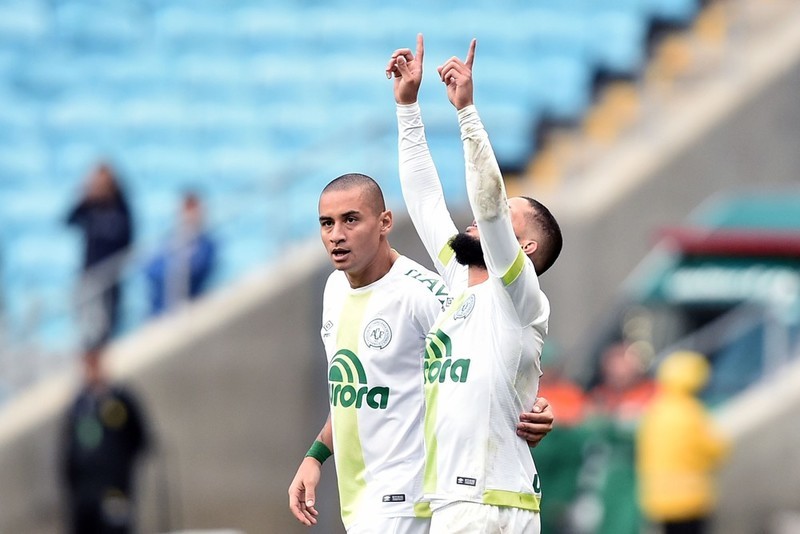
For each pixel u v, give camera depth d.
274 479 51.09
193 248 51.94
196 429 50.81
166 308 51.88
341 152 57.53
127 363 50.41
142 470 50.12
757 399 47.78
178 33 70.62
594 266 55.59
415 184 23.11
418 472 21.72
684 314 50.34
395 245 51.03
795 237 49.44
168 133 66.50
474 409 20.42
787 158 57.75
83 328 51.03
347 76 67.44
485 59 65.25
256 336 51.44
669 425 42.28
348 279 22.33
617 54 64.12
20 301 55.69
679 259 50.88
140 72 69.31
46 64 70.31
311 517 22.48
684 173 57.19
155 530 49.97
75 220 52.47
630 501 43.81
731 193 57.31
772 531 46.34
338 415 22.09
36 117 67.94
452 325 20.92
